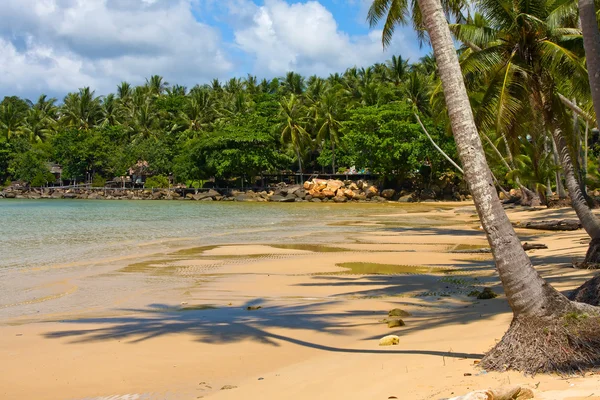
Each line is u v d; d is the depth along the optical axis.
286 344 9.24
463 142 6.75
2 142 96.44
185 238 30.72
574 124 27.34
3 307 13.14
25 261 21.66
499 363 6.44
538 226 32.88
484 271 17.67
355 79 101.38
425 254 22.95
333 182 82.06
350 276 17.41
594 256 15.70
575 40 20.41
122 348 9.11
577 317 6.38
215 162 83.69
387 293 14.03
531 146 49.44
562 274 14.35
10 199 89.38
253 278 17.23
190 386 7.18
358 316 11.30
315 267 19.56
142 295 14.57
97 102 106.56
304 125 88.38
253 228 37.56
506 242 6.62
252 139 82.19
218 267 19.80
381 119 74.81
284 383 6.98
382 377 6.69
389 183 83.81
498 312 10.30
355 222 42.97
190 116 98.56
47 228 36.97
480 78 22.98
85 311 12.57
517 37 21.22
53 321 11.40
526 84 21.45
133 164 93.44
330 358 8.18
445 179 81.88
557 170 48.44
